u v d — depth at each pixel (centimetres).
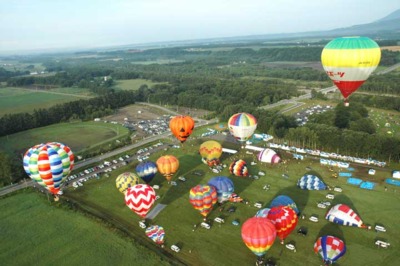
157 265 6084
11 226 7525
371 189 8438
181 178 9469
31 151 8125
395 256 6016
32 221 7700
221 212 7706
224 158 10931
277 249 6325
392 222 7012
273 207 6819
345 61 8394
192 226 7238
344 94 9400
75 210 8081
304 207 7744
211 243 6644
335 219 7038
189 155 11406
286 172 9675
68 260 6338
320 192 8425
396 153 9819
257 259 6103
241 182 9162
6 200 8750
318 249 6019
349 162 10188
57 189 8431
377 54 8425
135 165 10800
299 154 10975
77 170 10569
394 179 8919
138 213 7356
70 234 7144
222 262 6094
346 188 8575
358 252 6153
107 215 7856
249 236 5762
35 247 6762
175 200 8369
